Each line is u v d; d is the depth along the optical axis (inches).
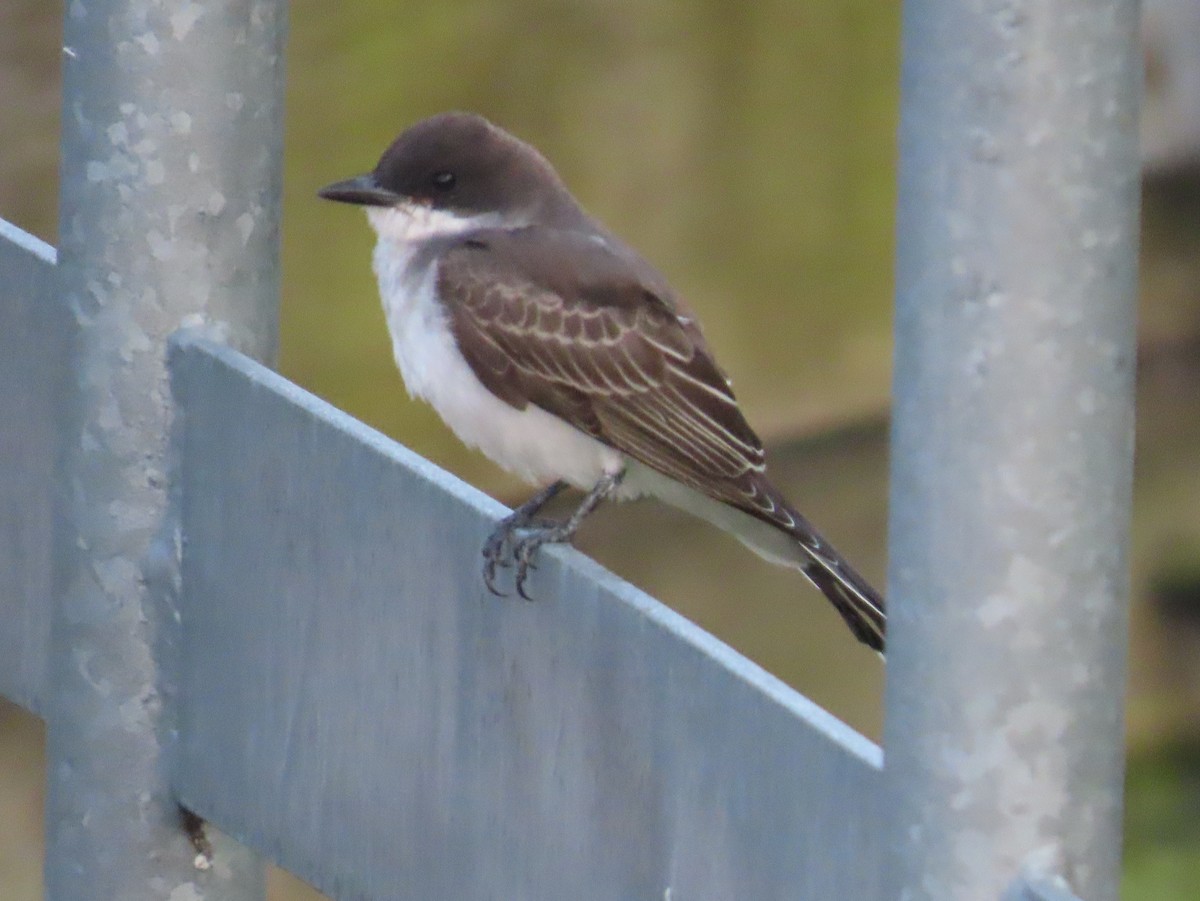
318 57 447.2
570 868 169.5
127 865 212.2
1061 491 135.3
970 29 132.2
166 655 207.9
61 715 213.2
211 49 200.4
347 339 457.7
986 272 134.0
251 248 205.8
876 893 143.8
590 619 165.6
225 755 203.3
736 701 152.3
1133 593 590.9
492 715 175.8
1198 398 585.6
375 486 183.6
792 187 489.7
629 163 475.8
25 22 435.5
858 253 497.4
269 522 195.2
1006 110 132.0
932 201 135.3
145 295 202.8
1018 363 134.2
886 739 142.8
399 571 182.5
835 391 500.7
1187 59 556.1
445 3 454.3
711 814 155.4
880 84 493.4
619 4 469.7
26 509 222.2
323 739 192.2
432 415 467.8
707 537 528.1
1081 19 131.2
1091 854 140.3
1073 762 138.6
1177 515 585.6
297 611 193.3
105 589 207.9
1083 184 132.8
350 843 191.2
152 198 201.5
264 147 205.3
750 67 481.7
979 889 140.0
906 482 139.4
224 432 199.2
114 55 199.9
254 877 217.5
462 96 459.2
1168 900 550.9
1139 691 589.6
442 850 181.8
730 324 489.7
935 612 138.7
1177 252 573.9
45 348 215.5
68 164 205.0
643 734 161.3
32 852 475.8
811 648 537.3
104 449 205.5
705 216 484.4
